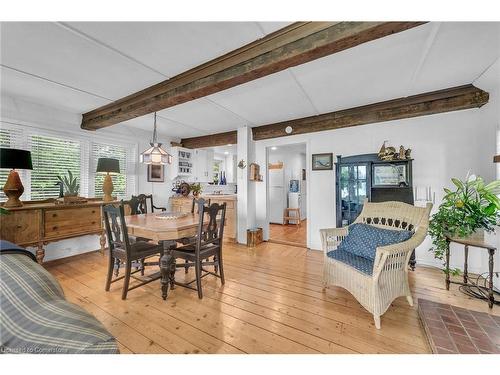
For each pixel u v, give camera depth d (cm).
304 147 631
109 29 164
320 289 245
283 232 552
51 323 68
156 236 225
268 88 269
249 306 210
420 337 166
